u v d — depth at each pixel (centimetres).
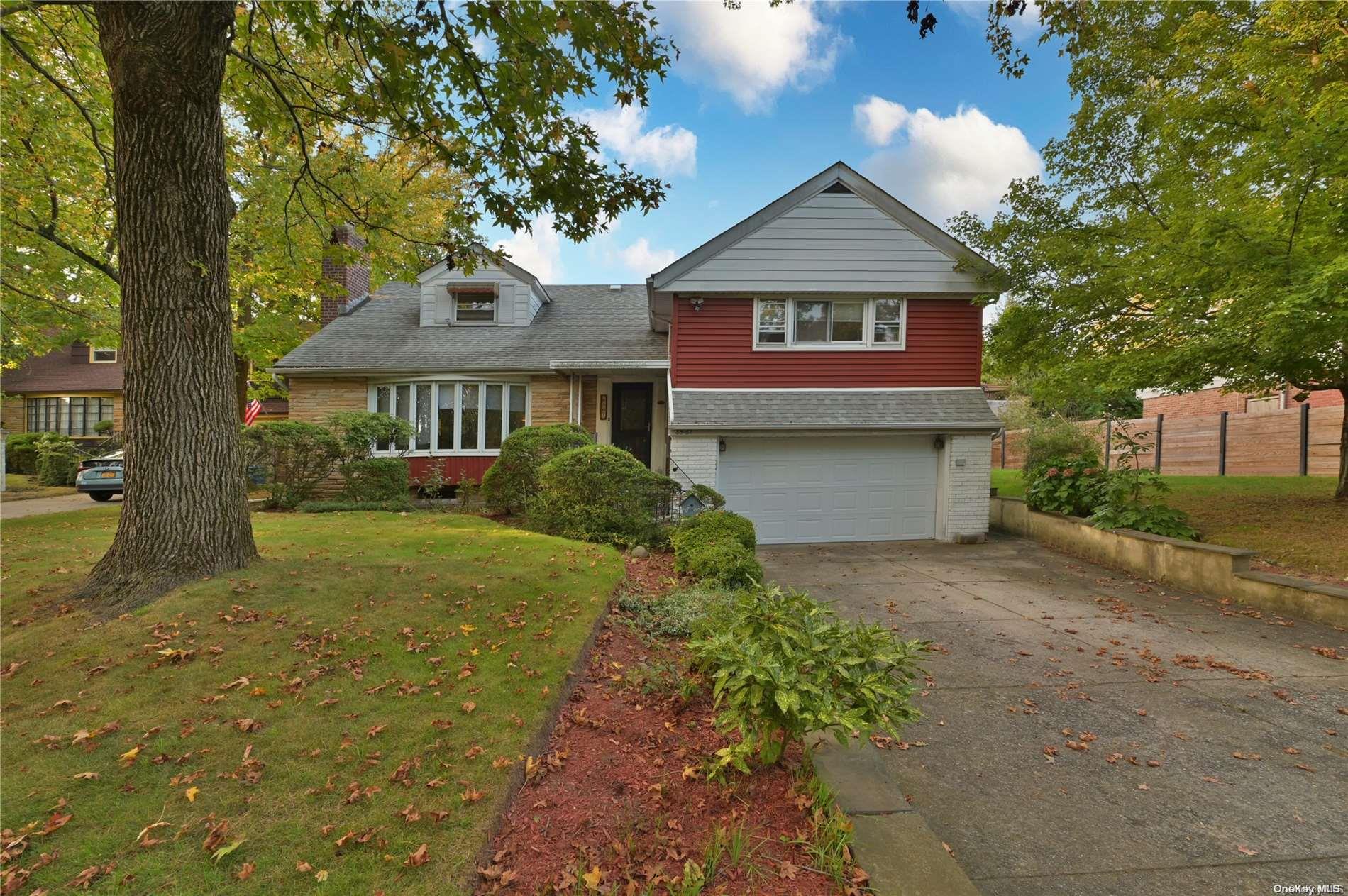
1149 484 844
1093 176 937
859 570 823
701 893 207
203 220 483
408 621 442
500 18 493
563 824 246
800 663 264
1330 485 993
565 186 616
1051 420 1471
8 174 935
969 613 604
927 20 421
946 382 1101
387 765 272
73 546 672
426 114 600
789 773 284
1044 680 427
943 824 262
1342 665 454
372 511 1001
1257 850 246
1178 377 778
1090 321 910
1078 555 911
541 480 864
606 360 1303
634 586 612
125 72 443
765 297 1091
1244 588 629
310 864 211
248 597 452
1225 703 389
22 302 1265
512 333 1449
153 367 470
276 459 1045
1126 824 263
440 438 1320
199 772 263
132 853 216
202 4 456
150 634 391
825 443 1081
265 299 1656
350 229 1523
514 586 536
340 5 529
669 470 1081
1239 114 773
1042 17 492
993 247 992
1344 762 316
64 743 282
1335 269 553
